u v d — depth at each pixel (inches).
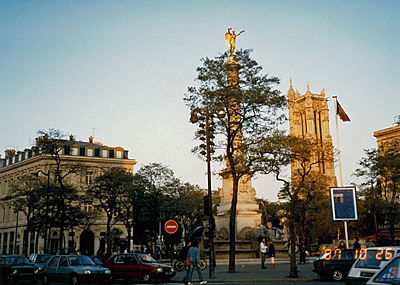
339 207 1279.5
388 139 3791.8
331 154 1450.5
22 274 1104.8
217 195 3462.1
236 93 1295.5
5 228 3905.0
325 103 7101.4
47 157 3499.0
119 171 2650.1
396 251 593.9
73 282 978.1
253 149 1294.3
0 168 4281.5
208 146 1195.3
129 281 1137.4
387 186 2090.3
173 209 2878.9
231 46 2022.6
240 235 1951.3
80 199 2628.0
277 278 1119.6
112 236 3371.1
